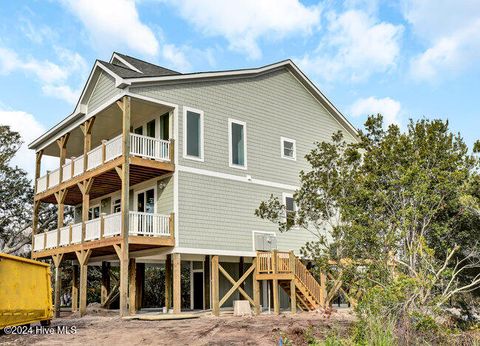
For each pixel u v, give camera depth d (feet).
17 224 112.16
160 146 61.41
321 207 58.39
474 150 43.06
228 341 36.50
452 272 38.34
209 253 62.64
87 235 64.44
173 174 61.41
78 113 69.41
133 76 59.16
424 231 42.63
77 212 90.74
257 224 69.46
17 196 112.06
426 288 36.83
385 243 40.09
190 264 77.82
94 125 73.10
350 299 42.50
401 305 35.06
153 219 58.49
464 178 42.11
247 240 67.62
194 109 64.90
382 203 42.60
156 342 37.27
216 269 62.80
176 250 59.41
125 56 75.05
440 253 44.39
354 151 51.70
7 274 38.65
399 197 42.42
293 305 61.67
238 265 73.61
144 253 63.62
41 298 43.78
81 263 63.98
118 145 59.41
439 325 35.27
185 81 64.23
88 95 69.15
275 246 70.90
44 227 111.14
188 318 54.49
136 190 68.44
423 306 36.32
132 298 63.41
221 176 66.23
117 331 42.78
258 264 65.92
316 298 61.52
